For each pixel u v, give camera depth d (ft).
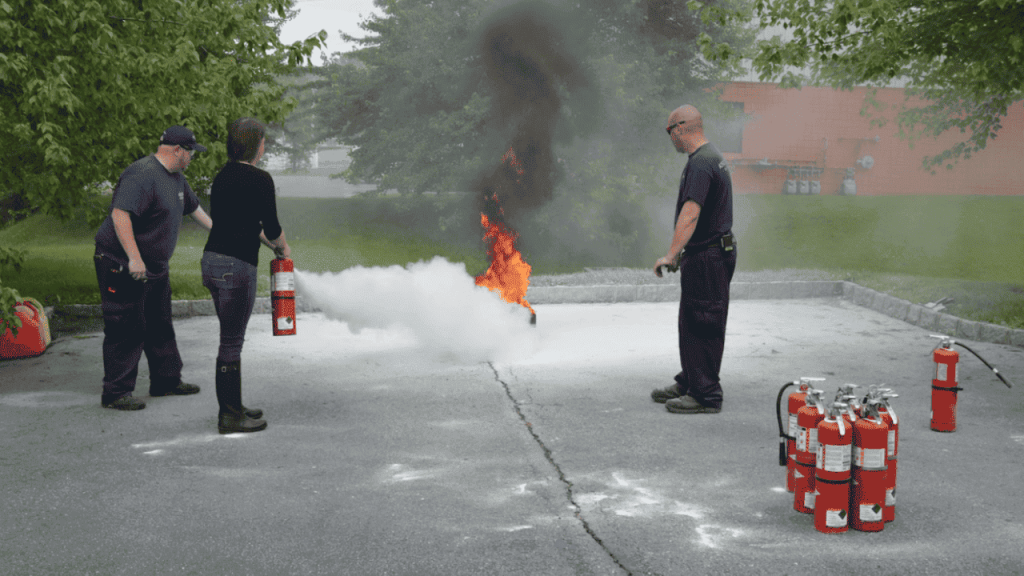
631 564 10.54
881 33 29.78
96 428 17.03
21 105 25.49
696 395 18.35
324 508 12.53
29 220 79.61
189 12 28.43
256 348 26.43
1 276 43.19
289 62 30.60
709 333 18.11
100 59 25.80
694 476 14.06
